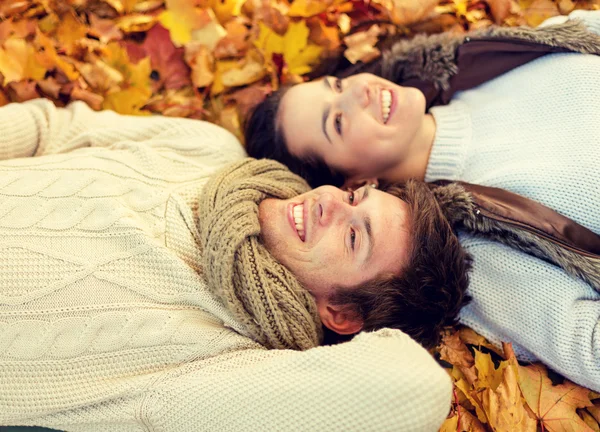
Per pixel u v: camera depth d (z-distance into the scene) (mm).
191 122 1341
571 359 1024
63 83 1535
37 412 944
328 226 1035
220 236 1004
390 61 1442
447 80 1354
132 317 980
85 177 1068
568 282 1048
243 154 1395
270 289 983
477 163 1234
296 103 1387
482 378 1078
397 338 879
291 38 1575
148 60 1561
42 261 979
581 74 1174
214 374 917
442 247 1029
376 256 1022
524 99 1236
